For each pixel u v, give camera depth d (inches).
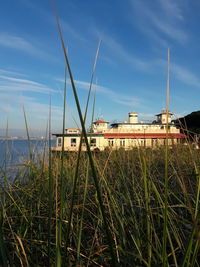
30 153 92.6
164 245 28.8
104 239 58.8
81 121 22.0
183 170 82.8
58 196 71.2
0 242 31.8
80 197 77.5
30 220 59.7
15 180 94.0
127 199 68.1
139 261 48.4
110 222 62.0
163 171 95.3
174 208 70.2
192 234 28.8
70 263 46.6
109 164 116.2
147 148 128.6
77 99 21.8
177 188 79.8
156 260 44.6
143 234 54.8
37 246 53.8
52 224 63.4
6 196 80.0
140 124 1245.1
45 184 81.4
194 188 75.0
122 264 48.2
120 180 89.7
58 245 33.6
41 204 75.1
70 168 108.7
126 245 51.1
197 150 94.6
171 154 99.7
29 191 82.3
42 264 49.1
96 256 54.2
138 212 68.0
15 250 50.2
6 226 64.7
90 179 92.2
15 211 72.2
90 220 71.6
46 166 95.0
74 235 55.7
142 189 72.6
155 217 68.1
